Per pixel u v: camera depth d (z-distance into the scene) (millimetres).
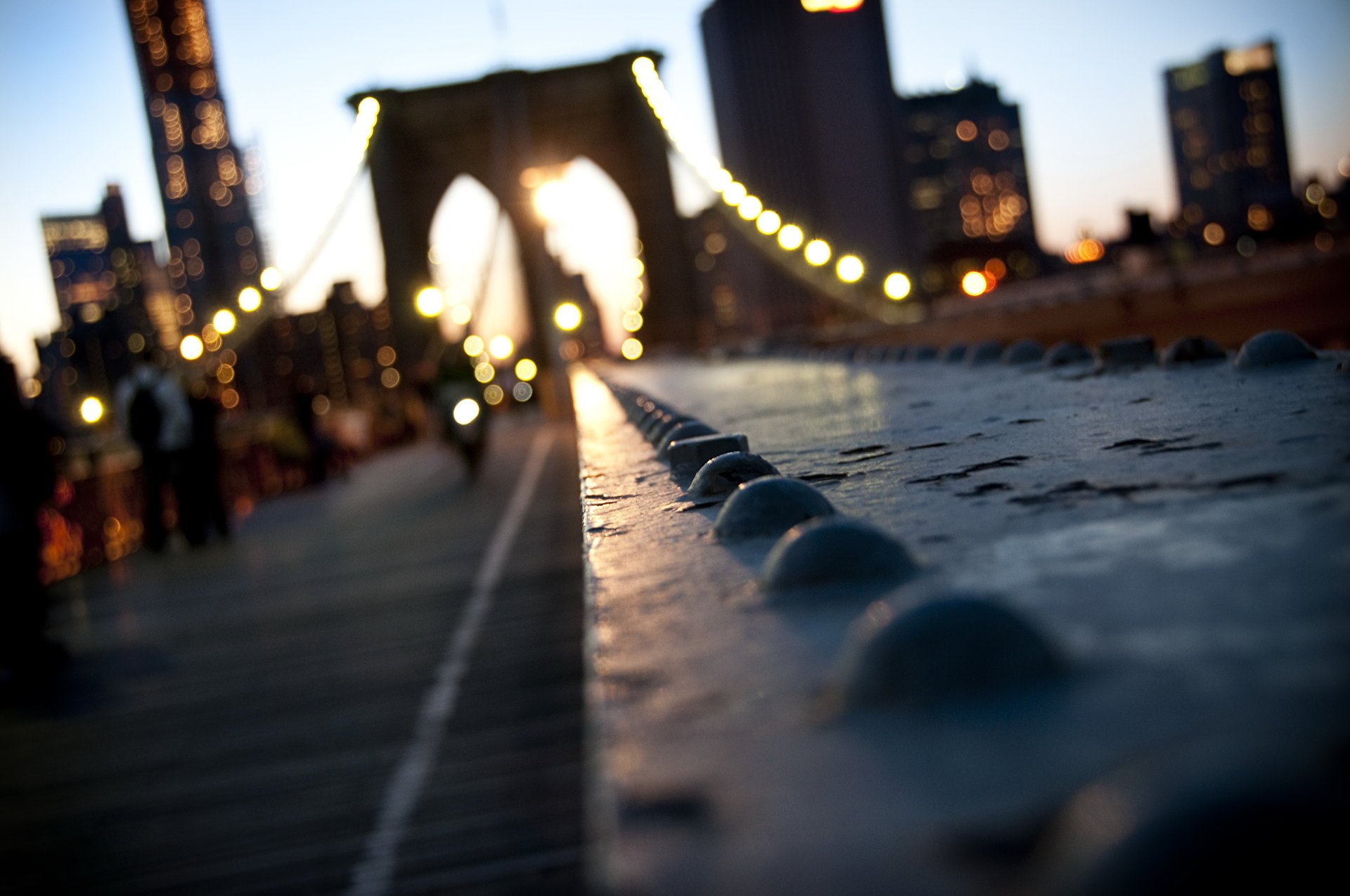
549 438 28812
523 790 4414
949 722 860
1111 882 492
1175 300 26844
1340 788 511
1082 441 2955
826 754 854
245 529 15062
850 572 1509
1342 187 137750
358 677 6395
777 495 2043
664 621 1453
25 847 4344
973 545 1681
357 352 182125
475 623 7492
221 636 7902
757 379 11172
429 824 4180
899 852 669
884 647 936
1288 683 846
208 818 4473
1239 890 479
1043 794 714
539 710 5418
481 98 69375
